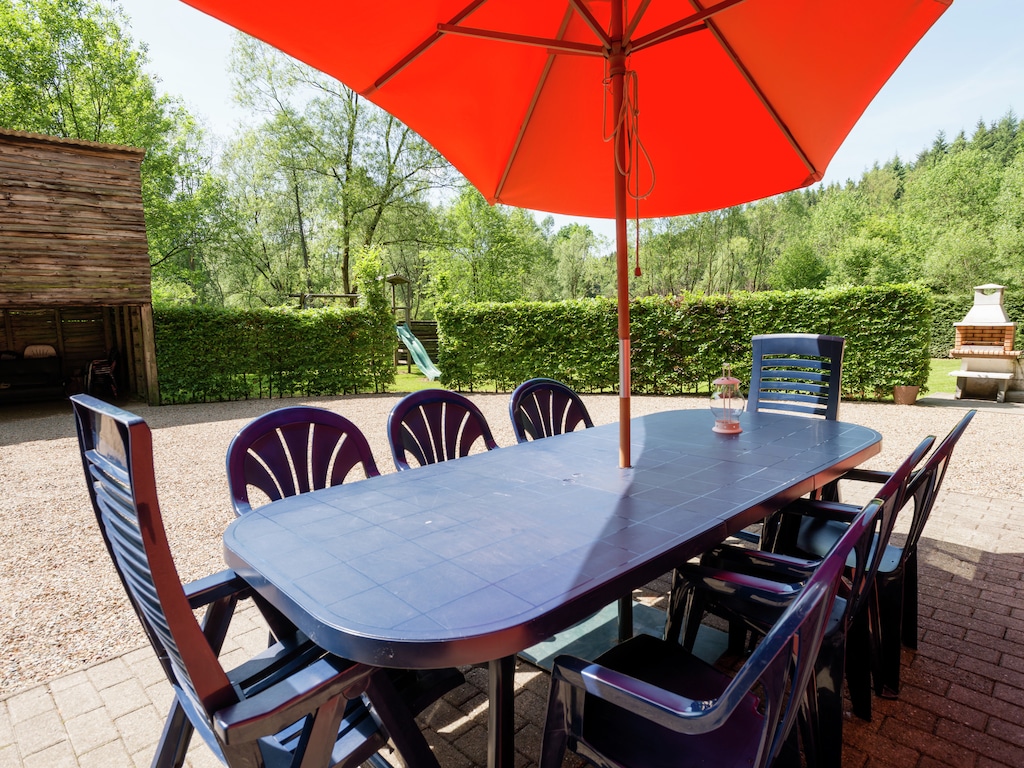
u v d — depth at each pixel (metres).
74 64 18.28
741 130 2.65
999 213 23.86
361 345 11.30
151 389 9.70
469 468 2.12
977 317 8.95
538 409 3.26
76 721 1.92
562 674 1.13
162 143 20.56
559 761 1.19
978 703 1.92
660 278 33.75
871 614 1.87
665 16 2.39
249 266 26.28
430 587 1.13
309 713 1.02
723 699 0.88
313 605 1.06
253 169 23.50
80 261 9.38
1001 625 2.40
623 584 1.18
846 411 7.61
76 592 2.96
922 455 1.63
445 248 24.27
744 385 9.06
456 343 11.01
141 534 0.91
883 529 1.55
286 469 2.14
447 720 1.92
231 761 1.02
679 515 1.54
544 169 2.92
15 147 8.90
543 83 2.57
